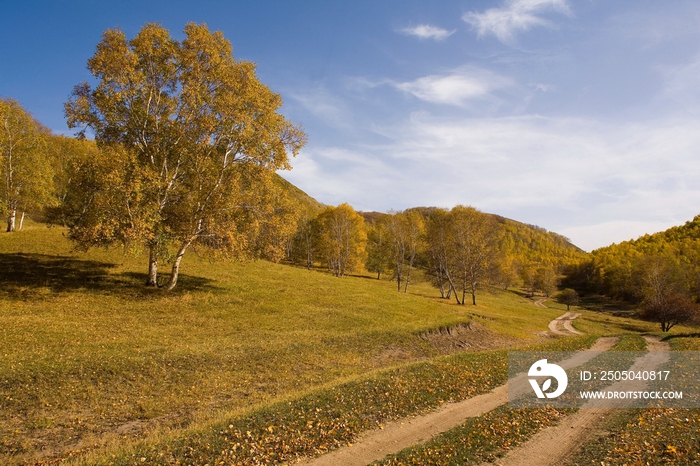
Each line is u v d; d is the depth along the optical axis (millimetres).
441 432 12242
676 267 89500
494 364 21234
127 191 25406
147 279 32750
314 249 83125
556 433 11984
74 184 26375
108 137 29453
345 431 12078
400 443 11461
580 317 72562
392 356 26094
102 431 12820
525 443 11258
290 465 10047
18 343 18812
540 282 121625
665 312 58906
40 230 46688
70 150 55906
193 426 12617
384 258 83375
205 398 16188
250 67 30891
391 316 35781
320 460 10336
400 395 15359
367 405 14203
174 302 29812
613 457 9859
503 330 40375
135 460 9852
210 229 29500
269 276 44344
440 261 66000
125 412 14250
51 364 16359
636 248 148750
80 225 26516
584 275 154875
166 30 29656
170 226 29688
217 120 29703
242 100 29875
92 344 19922
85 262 36312
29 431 12258
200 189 29828
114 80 27562
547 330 48875
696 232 146750
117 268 36031
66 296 27875
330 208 77438
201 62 30000
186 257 45219
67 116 27281
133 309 27422
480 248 60031
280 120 32031
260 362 20812
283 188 34688
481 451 10664
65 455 11109
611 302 111062
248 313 30281
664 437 10750
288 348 23250
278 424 12289
